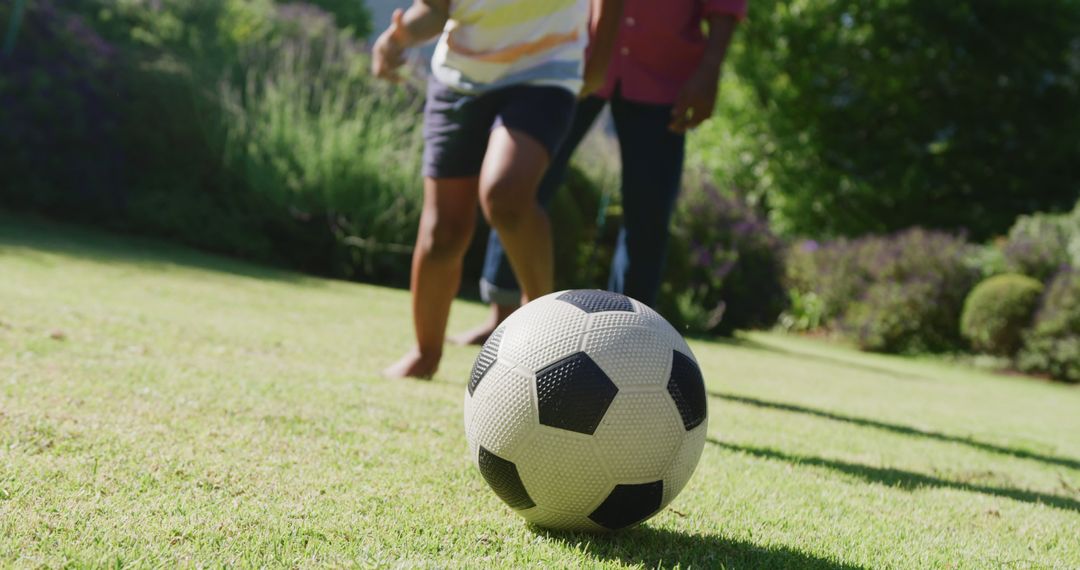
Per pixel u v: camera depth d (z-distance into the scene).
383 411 2.52
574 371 1.47
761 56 14.77
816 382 5.61
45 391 2.24
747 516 1.77
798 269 12.73
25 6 8.37
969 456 3.12
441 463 1.97
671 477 1.52
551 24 2.74
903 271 11.67
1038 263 11.12
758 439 2.88
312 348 3.85
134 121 8.46
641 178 3.55
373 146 8.64
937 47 14.36
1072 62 14.92
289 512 1.48
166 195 8.44
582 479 1.46
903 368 8.83
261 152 8.52
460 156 2.91
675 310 9.38
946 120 15.12
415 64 9.87
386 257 8.48
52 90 8.09
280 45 9.92
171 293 5.22
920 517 1.93
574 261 8.78
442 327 3.24
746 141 15.22
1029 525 1.97
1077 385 9.54
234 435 2.02
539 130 2.66
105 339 3.28
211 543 1.29
